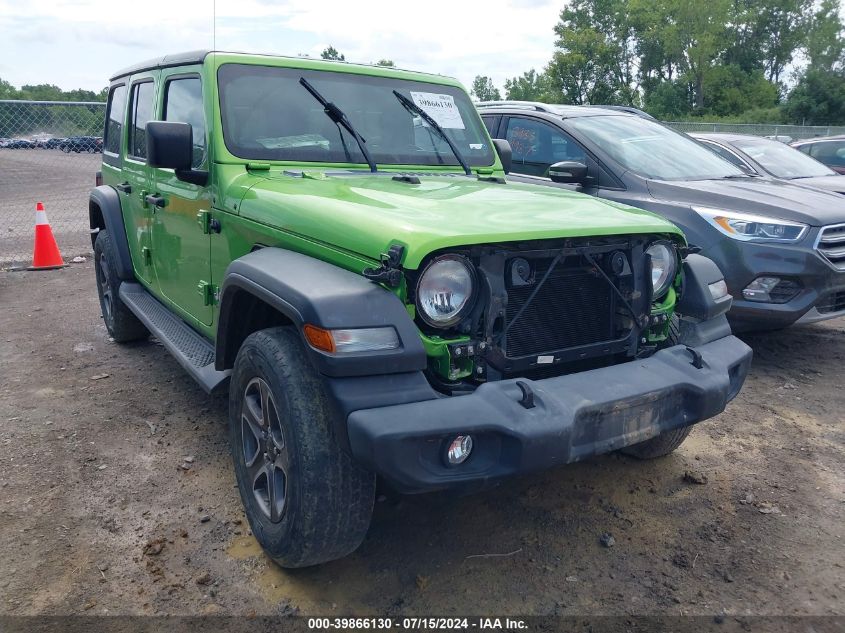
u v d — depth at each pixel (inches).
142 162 187.3
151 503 132.6
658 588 110.0
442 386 99.9
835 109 1907.0
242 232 129.1
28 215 538.9
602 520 128.4
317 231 108.0
